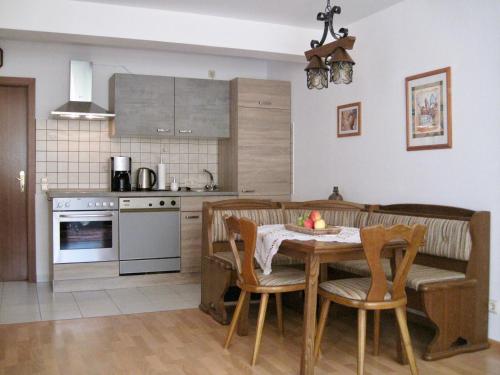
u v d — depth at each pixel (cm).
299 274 330
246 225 310
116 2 418
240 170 565
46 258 551
